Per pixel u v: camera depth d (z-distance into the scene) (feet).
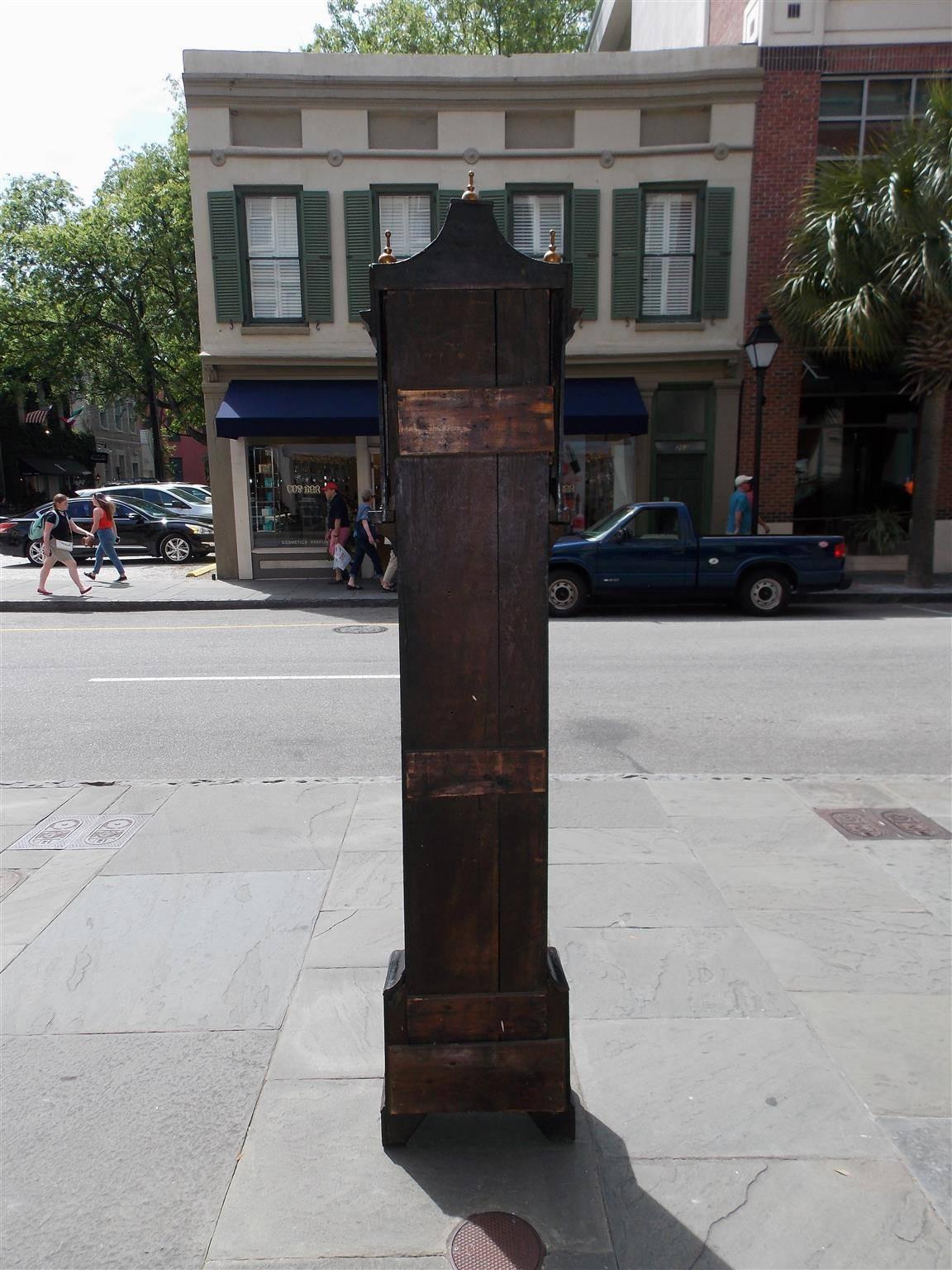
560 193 50.24
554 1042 7.68
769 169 49.75
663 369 51.78
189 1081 8.78
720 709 23.88
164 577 55.26
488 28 101.50
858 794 16.88
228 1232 7.02
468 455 6.97
